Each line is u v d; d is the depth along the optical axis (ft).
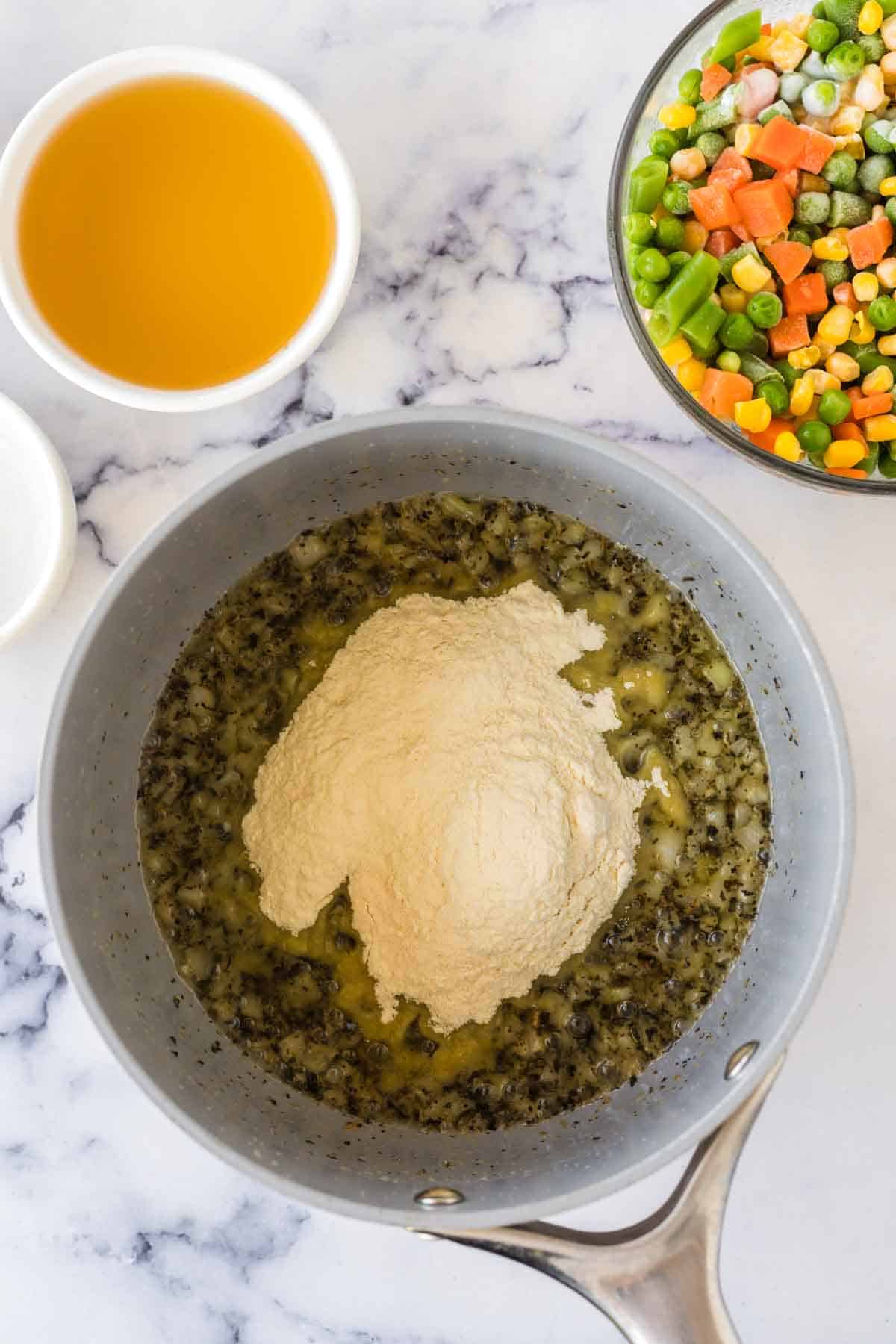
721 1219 1.50
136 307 1.71
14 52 1.76
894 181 1.65
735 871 1.68
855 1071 1.79
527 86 1.76
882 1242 1.80
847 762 1.54
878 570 1.78
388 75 1.76
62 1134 1.78
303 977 1.68
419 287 1.77
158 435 1.77
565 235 1.77
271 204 1.70
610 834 1.67
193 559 1.62
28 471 1.76
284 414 1.77
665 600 1.70
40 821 1.53
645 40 1.76
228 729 1.70
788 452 1.66
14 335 1.77
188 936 1.68
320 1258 1.79
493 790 1.65
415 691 1.69
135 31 1.76
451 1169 1.62
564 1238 1.50
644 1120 1.61
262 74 1.65
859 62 1.63
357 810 1.66
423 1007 1.67
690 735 1.70
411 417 1.53
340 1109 1.66
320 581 1.71
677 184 1.68
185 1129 1.52
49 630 1.77
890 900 1.78
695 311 1.64
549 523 1.69
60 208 1.70
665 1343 1.48
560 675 1.71
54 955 1.79
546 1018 1.67
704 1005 1.67
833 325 1.66
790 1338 1.80
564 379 1.77
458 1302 1.79
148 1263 1.79
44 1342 1.80
